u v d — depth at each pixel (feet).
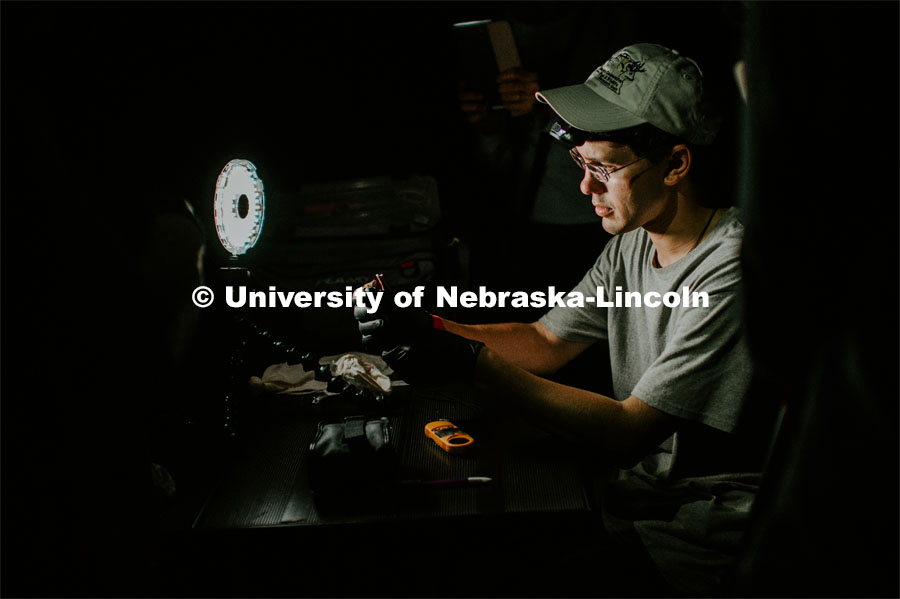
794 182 1.78
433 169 9.87
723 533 3.75
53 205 2.43
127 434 2.76
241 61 8.97
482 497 3.84
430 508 3.76
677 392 3.84
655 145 3.92
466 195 8.95
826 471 1.90
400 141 9.87
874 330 1.78
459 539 3.98
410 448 4.38
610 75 4.12
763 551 2.11
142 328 3.05
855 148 1.68
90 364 2.55
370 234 6.28
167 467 4.24
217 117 8.38
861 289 1.79
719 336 3.79
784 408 2.24
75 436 2.50
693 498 4.00
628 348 4.91
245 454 4.40
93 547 2.59
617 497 4.25
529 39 7.23
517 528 3.84
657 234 4.31
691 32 6.60
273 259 6.13
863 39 1.60
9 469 2.39
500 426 4.66
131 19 6.35
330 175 9.95
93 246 2.58
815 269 1.82
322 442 3.97
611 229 4.33
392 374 5.43
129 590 2.74
